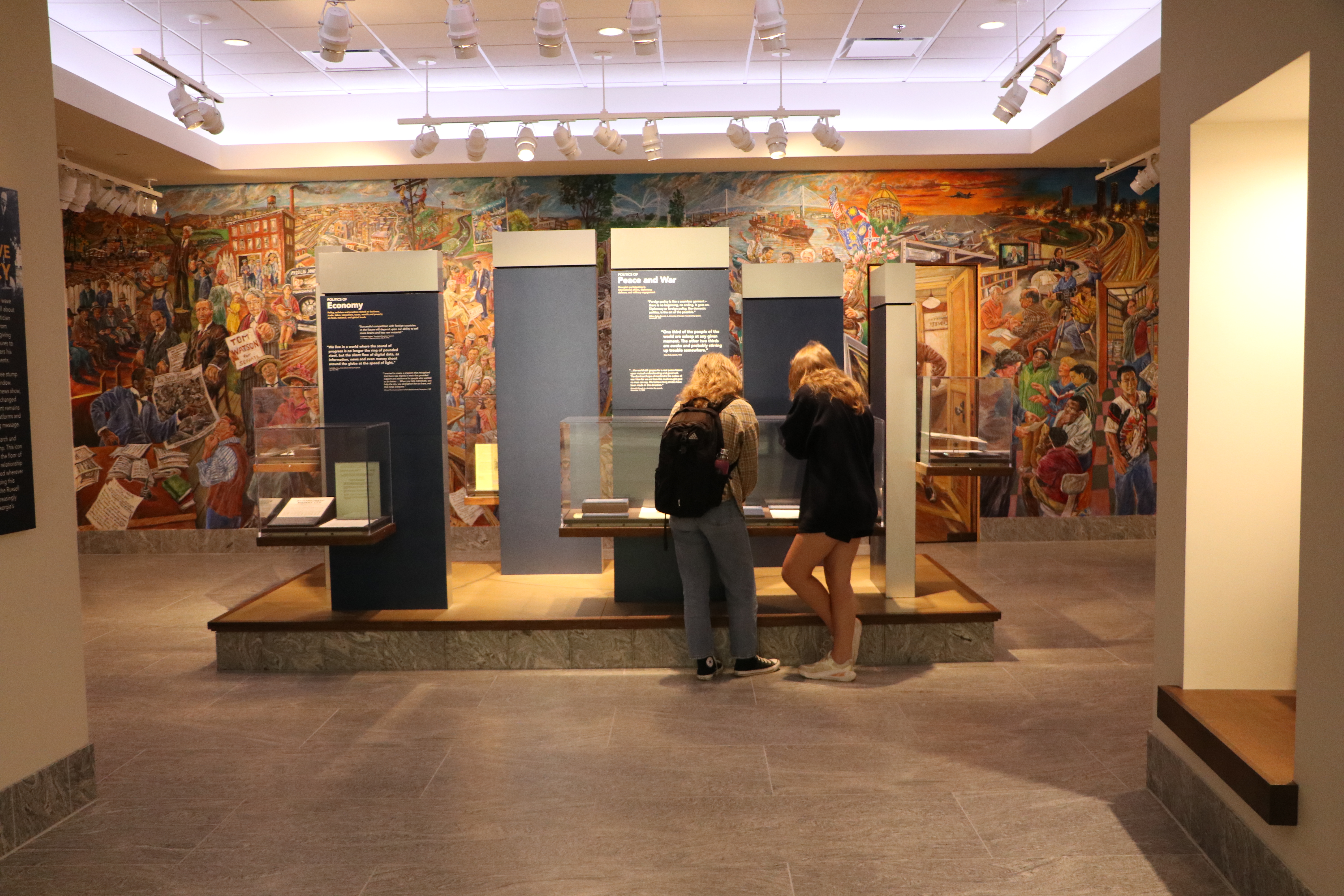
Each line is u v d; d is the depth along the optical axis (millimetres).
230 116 9695
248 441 10422
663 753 4430
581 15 7422
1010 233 10039
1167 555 3773
